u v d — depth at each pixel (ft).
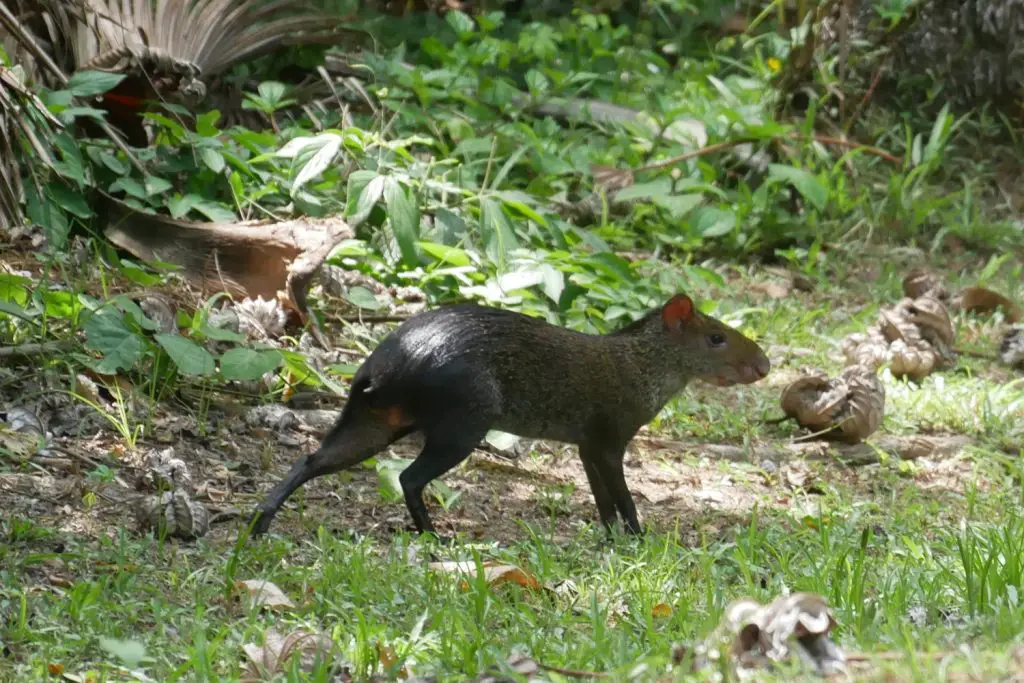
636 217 55.52
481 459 34.37
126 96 44.01
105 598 23.71
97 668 21.62
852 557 28.37
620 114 64.39
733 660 20.42
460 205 46.09
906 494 34.37
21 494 28.32
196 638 21.58
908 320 45.85
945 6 65.26
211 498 29.78
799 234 57.00
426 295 42.73
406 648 22.36
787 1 67.51
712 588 25.58
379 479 30.48
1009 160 64.28
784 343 47.55
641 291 44.60
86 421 32.27
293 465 30.45
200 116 44.60
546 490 33.06
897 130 65.16
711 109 63.98
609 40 72.95
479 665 21.75
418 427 28.45
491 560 27.07
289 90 55.88
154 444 32.09
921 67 65.51
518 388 29.17
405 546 27.25
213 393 35.32
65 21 44.42
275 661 21.56
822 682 19.45
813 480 35.70
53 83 43.57
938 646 22.26
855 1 64.28
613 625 24.68
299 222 40.63
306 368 35.81
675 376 30.91
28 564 24.97
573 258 43.16
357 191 43.39
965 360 46.29
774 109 64.75
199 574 25.34
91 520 27.76
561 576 26.71
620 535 29.73
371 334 40.75
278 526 28.86
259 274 39.91
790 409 39.40
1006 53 64.49
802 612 20.31
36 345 33.65
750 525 30.71
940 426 40.93
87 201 41.32
